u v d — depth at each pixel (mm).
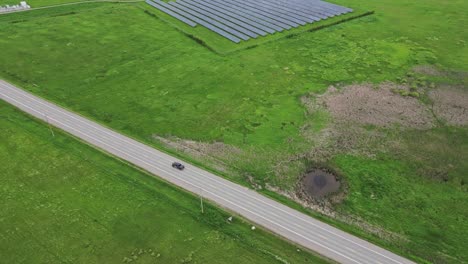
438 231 61000
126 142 78312
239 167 72812
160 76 99375
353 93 93000
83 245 59281
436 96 91750
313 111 87125
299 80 97812
